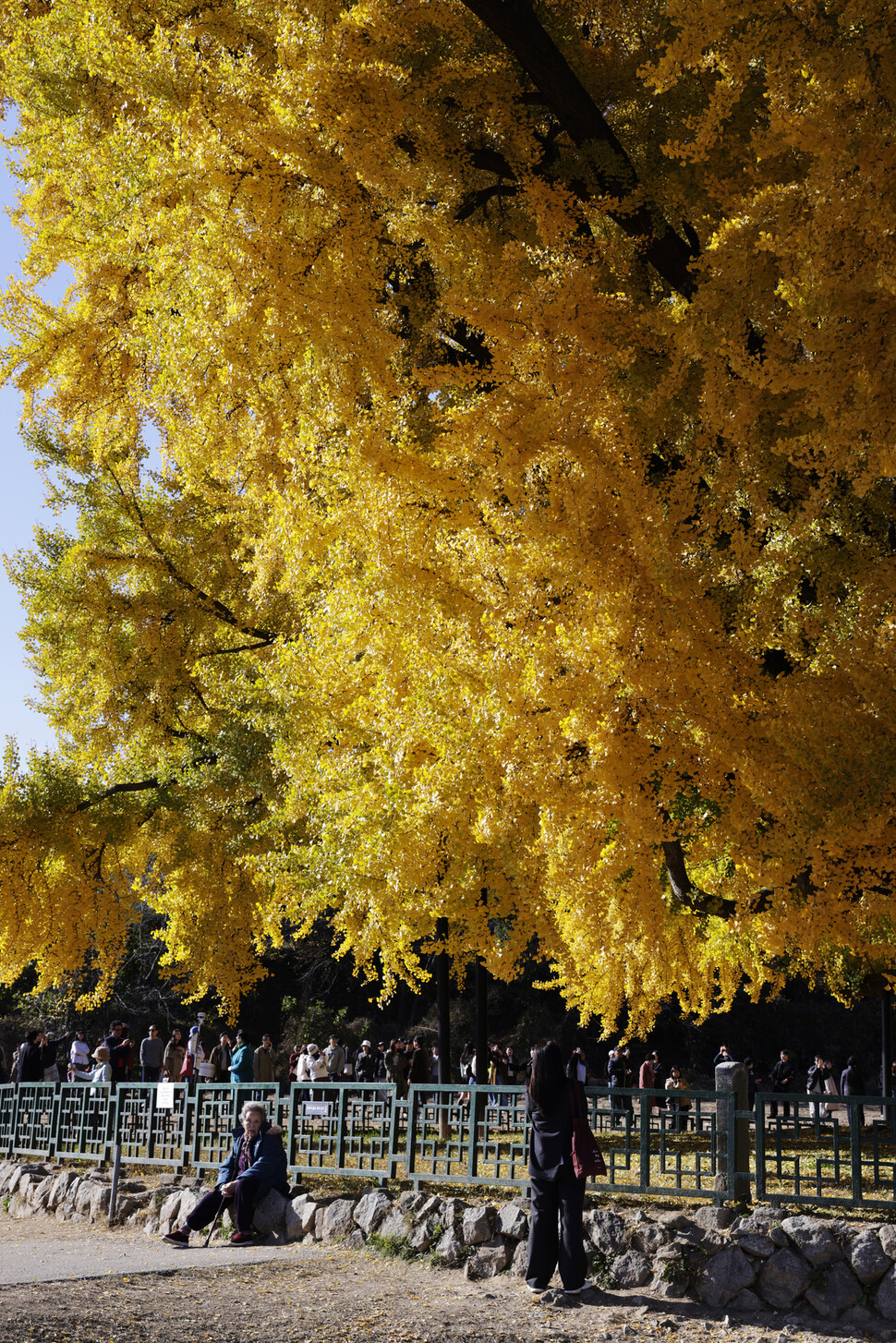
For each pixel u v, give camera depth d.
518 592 6.18
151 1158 9.45
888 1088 18.36
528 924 7.50
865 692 5.61
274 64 6.65
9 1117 12.19
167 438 8.52
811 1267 5.58
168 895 15.72
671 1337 5.08
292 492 7.02
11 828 13.29
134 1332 4.65
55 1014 30.59
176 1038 16.30
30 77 8.63
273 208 5.99
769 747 5.70
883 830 5.51
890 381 4.53
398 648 6.85
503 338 6.02
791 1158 6.25
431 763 6.96
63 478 14.11
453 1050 35.84
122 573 13.75
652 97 7.38
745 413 5.48
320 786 8.09
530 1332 5.06
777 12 5.13
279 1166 7.68
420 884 7.09
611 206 6.82
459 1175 7.18
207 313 6.46
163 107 6.48
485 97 7.14
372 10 5.95
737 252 5.45
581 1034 35.69
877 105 4.76
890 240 4.46
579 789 5.98
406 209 6.79
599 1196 7.24
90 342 8.73
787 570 6.23
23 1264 6.53
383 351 6.07
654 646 5.71
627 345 6.30
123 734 13.92
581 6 7.86
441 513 6.34
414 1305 5.51
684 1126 14.25
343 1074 17.44
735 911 6.82
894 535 6.51
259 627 13.58
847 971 11.09
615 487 5.80
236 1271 6.29
